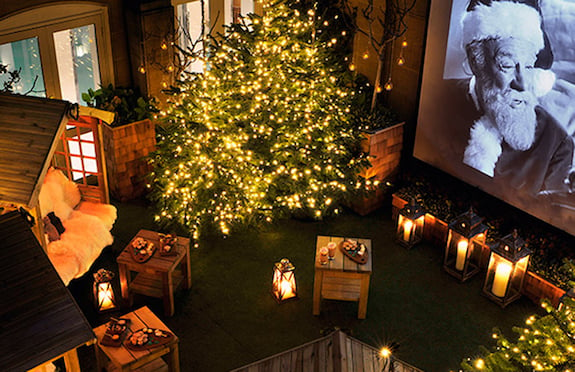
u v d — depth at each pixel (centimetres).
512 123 719
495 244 716
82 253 692
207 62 802
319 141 801
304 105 774
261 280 762
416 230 838
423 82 824
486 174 779
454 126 801
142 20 844
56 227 698
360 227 870
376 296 742
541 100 676
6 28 770
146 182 913
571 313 491
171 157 807
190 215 783
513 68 696
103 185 767
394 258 809
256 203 798
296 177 769
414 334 688
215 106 763
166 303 691
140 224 855
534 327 497
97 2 841
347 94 846
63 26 825
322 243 710
